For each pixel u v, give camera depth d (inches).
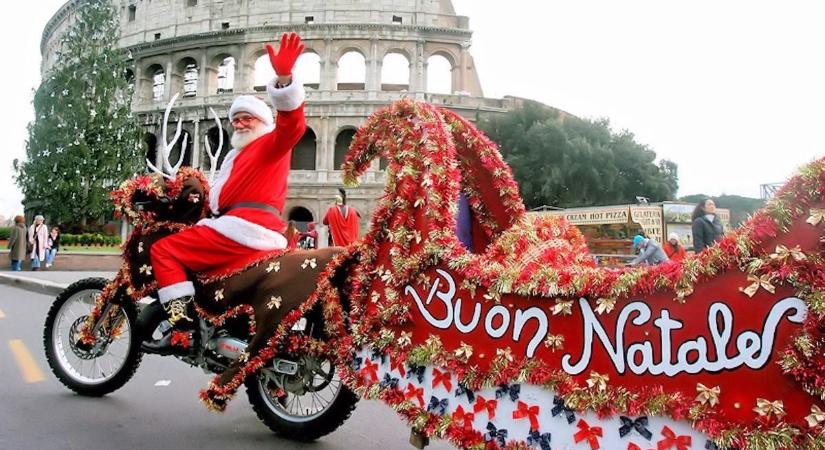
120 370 195.6
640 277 90.4
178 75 1993.1
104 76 1515.7
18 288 599.2
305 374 151.5
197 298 159.9
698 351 84.9
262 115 165.2
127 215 174.1
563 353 98.5
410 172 124.7
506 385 105.5
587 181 1633.9
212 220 159.0
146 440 161.5
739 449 79.5
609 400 92.0
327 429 159.2
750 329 80.6
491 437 106.2
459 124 142.3
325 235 1753.2
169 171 177.8
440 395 114.7
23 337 306.5
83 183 1457.9
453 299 114.4
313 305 142.6
